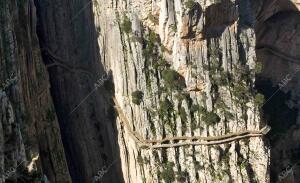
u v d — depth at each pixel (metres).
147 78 62.69
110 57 64.88
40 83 64.31
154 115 62.62
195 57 61.84
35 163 58.66
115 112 65.19
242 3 63.69
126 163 65.69
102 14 65.00
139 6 62.25
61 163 65.31
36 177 58.06
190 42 61.47
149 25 62.78
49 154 64.25
